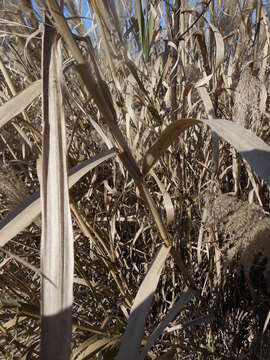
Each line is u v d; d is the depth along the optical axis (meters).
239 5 1.67
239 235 0.99
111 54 1.16
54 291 0.75
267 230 0.96
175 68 1.55
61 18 0.85
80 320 1.42
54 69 0.89
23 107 0.97
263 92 1.30
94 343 1.19
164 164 1.54
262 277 1.37
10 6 1.30
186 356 1.44
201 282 1.53
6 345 1.33
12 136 1.68
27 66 1.59
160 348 1.52
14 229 0.89
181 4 1.52
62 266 0.76
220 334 1.49
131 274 1.60
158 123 1.42
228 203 0.99
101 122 1.62
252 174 1.39
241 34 1.73
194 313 1.47
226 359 1.42
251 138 0.77
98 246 1.48
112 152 1.03
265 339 1.31
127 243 1.70
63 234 0.78
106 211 1.61
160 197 1.56
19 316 1.34
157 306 1.61
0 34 1.45
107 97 0.98
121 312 1.57
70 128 1.70
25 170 1.71
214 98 1.58
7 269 1.39
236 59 1.73
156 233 1.55
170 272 1.58
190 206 1.52
